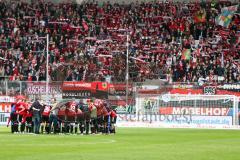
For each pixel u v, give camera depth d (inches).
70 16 3848.4
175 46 3467.0
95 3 4124.0
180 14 3826.3
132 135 1984.5
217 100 2615.7
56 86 2677.2
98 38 3629.4
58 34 3649.1
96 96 2691.9
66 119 2032.5
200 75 3117.6
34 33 3666.3
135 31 3673.7
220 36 3555.6
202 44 3484.3
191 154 1202.0
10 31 3651.6
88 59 3329.2
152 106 2677.2
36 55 3363.7
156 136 1930.4
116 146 1439.5
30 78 3129.9
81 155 1154.0
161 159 1083.9
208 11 3801.7
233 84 2613.2
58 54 3361.2
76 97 2677.2
